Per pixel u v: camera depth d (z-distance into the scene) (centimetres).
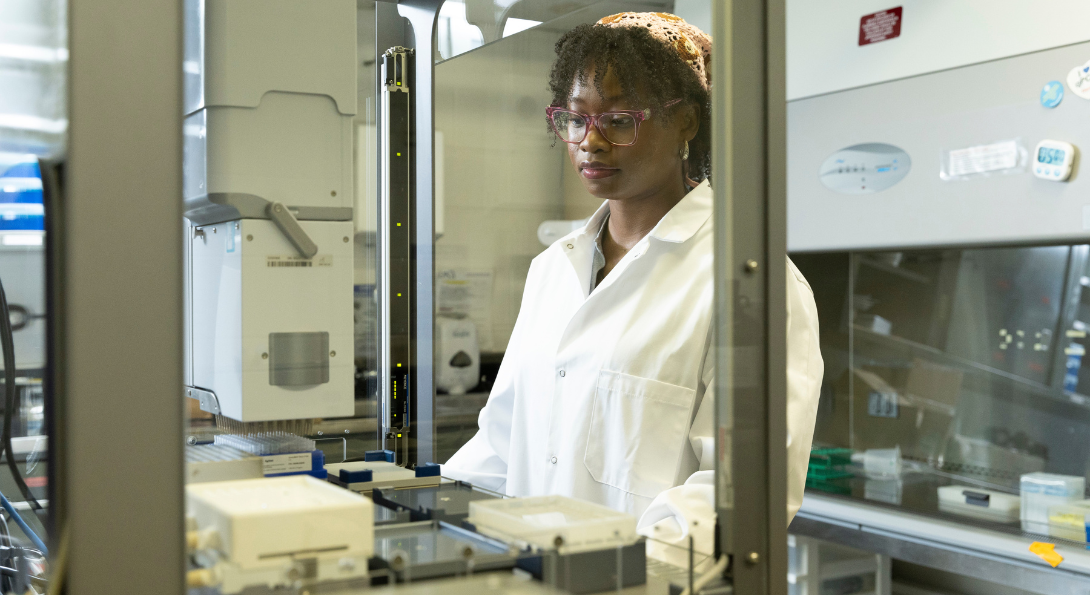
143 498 57
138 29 56
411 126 119
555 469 114
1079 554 199
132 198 56
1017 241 216
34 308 72
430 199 120
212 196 85
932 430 271
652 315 111
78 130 54
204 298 82
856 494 253
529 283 127
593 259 125
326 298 95
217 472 80
